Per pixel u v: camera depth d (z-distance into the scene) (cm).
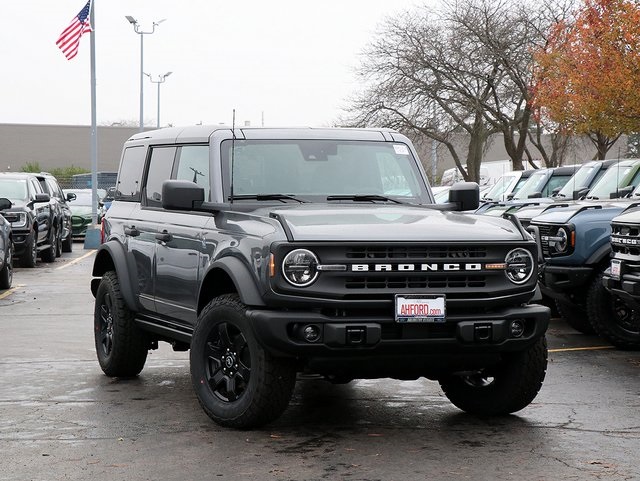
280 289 670
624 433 716
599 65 2889
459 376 772
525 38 4041
